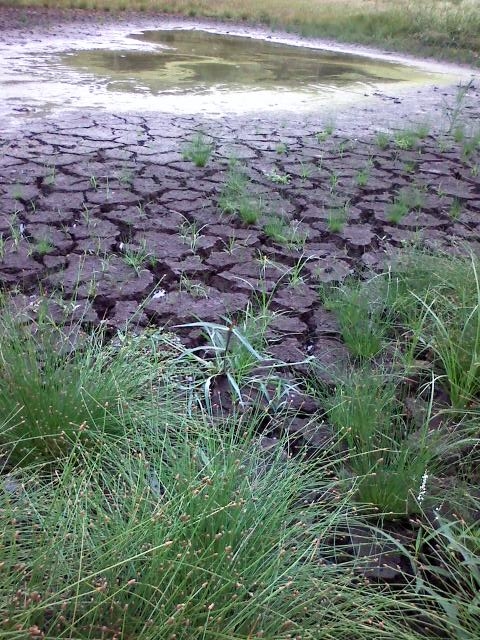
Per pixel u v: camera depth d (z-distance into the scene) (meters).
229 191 4.54
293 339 2.96
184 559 1.54
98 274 3.36
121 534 1.55
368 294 3.24
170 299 3.19
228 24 17.16
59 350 2.46
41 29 13.50
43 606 1.40
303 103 8.12
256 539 1.69
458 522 1.99
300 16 17.94
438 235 4.20
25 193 4.29
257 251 3.79
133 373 2.40
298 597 1.57
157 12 18.02
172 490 1.79
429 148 6.26
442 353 2.73
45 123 6.14
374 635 1.58
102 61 10.34
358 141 6.33
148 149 5.50
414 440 2.31
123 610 1.46
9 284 3.21
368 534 2.01
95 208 4.16
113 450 2.09
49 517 1.67
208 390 2.46
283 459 2.24
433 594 1.66
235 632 1.51
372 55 13.99
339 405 2.34
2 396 2.15
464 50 15.23
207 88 8.62
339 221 4.18
